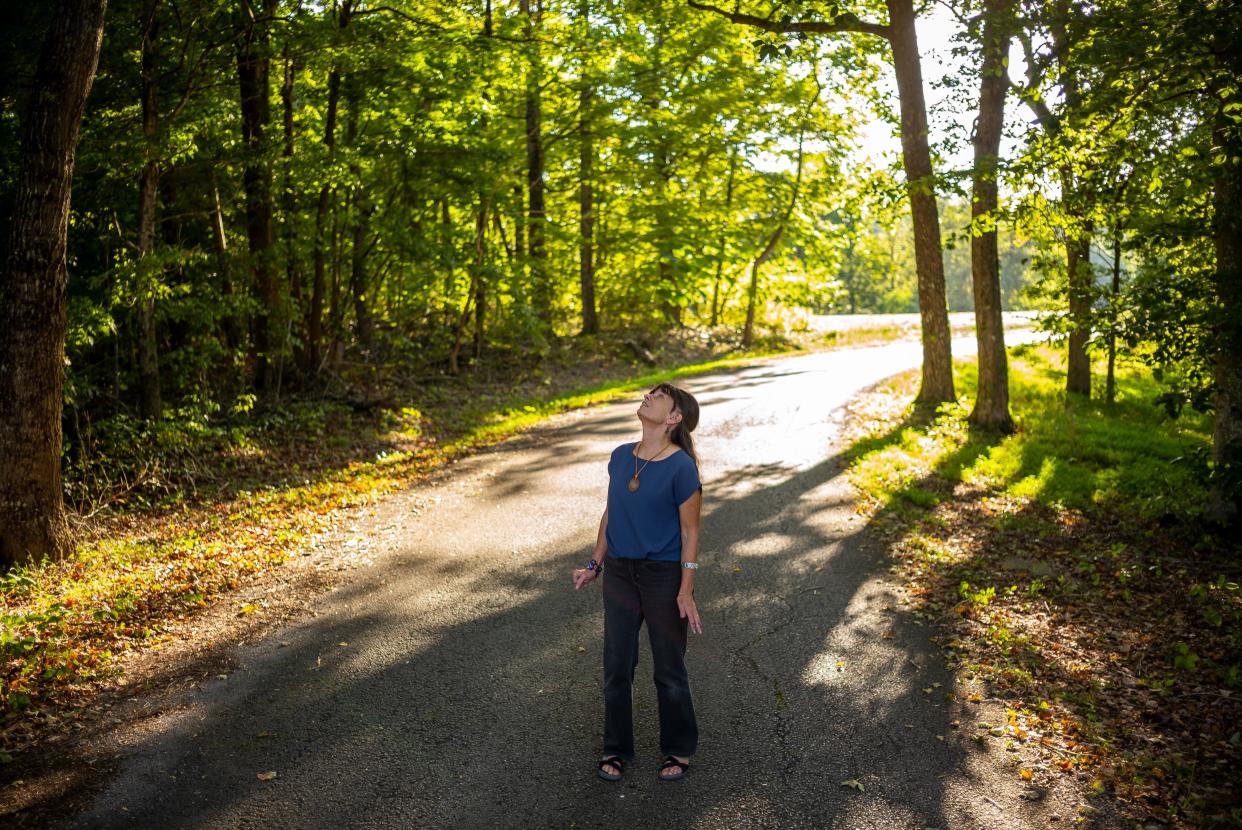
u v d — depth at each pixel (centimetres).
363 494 931
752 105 2331
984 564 686
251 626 562
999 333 1198
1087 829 347
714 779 383
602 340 2412
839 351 2636
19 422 670
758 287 3091
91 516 820
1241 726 425
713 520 807
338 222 1380
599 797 370
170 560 706
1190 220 708
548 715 443
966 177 947
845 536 753
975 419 1227
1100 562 692
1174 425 1321
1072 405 1402
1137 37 707
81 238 1078
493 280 1662
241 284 1254
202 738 419
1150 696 464
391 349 1795
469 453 1179
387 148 1373
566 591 621
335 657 513
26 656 504
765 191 2692
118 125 1023
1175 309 714
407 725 432
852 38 1512
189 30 1036
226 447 1095
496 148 1562
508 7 1535
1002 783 379
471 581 646
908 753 404
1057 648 525
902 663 503
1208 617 563
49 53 653
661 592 379
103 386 1127
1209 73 704
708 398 1571
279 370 1370
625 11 1620
